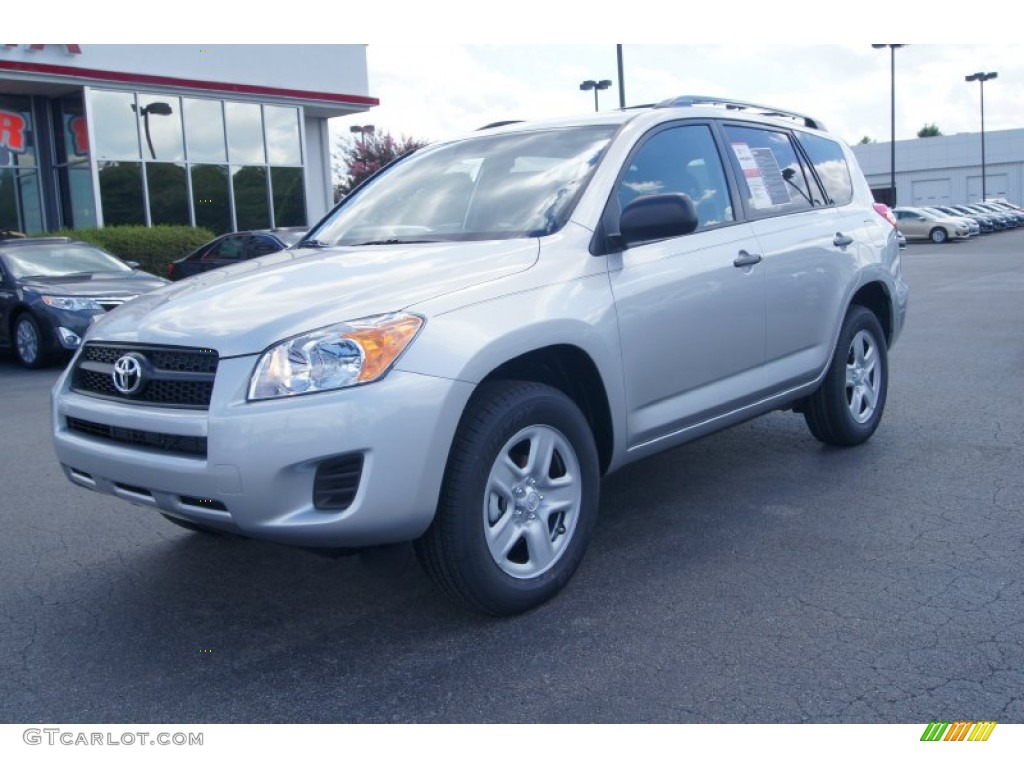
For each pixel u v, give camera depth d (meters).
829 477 5.47
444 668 3.40
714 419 4.72
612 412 4.08
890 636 3.50
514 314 3.64
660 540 4.57
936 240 39.56
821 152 5.93
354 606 3.99
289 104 24.58
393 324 3.35
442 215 4.53
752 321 4.82
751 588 3.97
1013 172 72.25
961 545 4.36
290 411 3.19
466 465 3.46
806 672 3.26
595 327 3.93
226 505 3.25
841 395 5.69
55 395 3.97
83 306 11.55
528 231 4.14
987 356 9.45
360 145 47.00
